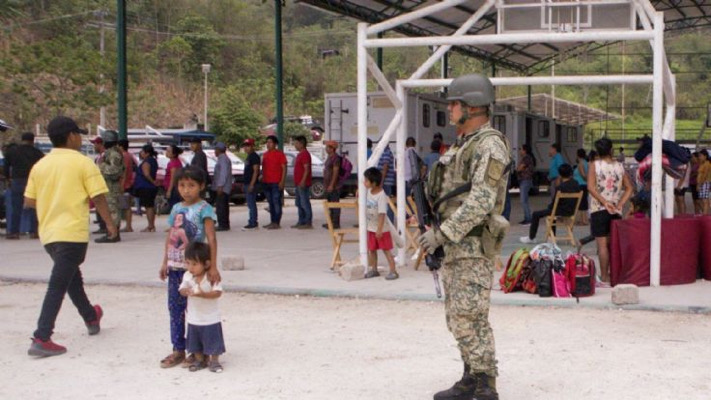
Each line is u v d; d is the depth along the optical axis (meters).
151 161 15.80
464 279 4.82
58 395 5.45
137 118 51.88
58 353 6.46
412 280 9.49
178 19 69.56
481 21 21.16
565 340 6.70
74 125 6.73
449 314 4.93
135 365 6.16
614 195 8.94
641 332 6.96
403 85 10.66
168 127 52.41
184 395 5.41
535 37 9.29
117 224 14.02
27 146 14.82
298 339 6.89
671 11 24.62
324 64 78.75
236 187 23.94
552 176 17.42
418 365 6.04
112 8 54.25
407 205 11.53
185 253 5.82
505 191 4.88
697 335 6.85
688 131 49.34
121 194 14.06
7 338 7.09
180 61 63.62
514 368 5.90
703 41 75.25
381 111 19.98
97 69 27.39
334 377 5.76
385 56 71.94
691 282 9.07
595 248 12.55
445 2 9.82
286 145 51.06
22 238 15.07
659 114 8.80
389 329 7.21
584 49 29.38
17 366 6.19
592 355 6.23
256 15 80.94
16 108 31.06
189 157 22.30
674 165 9.28
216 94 61.38
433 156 15.06
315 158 27.81
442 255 4.89
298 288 8.98
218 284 5.88
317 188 27.14
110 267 10.94
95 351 6.60
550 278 8.23
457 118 4.91
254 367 6.05
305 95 73.75
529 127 28.17
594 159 9.16
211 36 66.19
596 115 44.22
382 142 10.13
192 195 6.08
